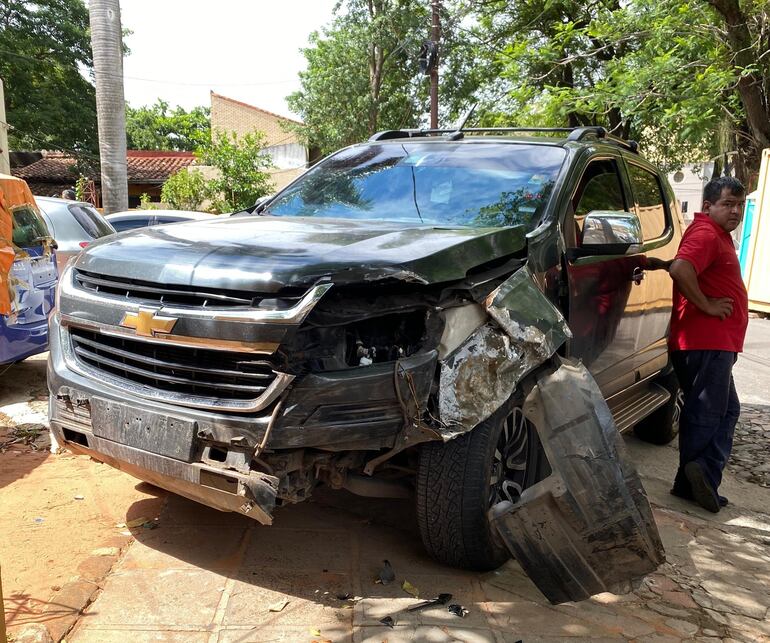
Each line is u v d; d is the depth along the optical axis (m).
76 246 8.06
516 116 19.14
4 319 5.49
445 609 2.95
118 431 2.90
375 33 26.80
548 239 3.47
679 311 4.46
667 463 5.25
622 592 2.95
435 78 21.88
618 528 2.84
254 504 2.62
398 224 3.55
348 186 4.25
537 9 23.44
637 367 4.64
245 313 2.61
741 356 9.50
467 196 3.86
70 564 3.13
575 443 2.87
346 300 2.69
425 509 3.03
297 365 2.61
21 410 5.46
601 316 3.92
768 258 13.41
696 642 2.87
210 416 2.69
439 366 2.77
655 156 22.61
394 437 2.74
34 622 2.66
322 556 3.34
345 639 2.70
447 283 2.84
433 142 4.50
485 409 2.80
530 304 2.99
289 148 31.11
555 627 2.89
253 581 3.07
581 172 3.99
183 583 3.02
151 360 2.85
